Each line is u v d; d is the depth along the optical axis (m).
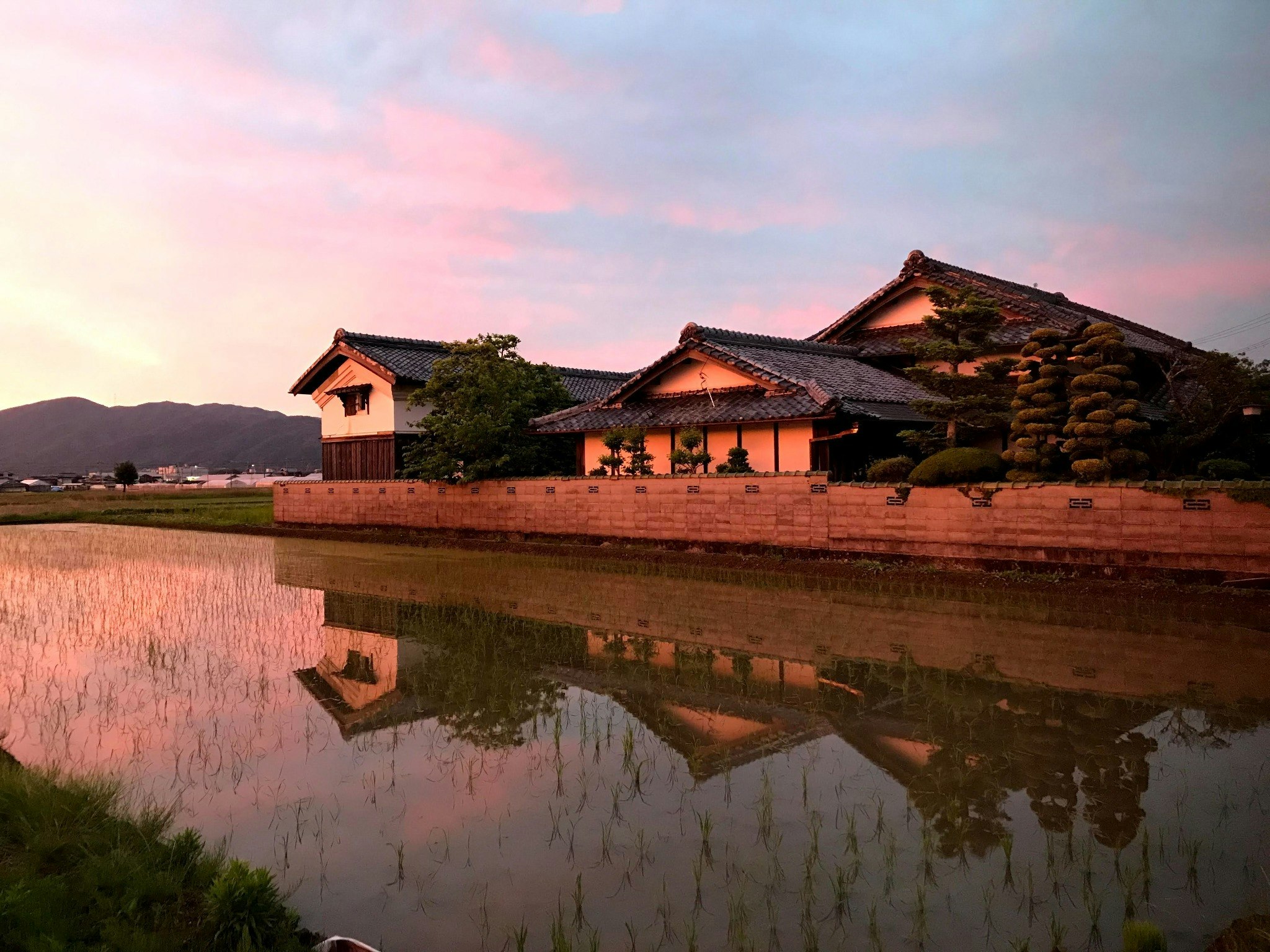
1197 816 6.19
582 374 40.28
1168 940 4.70
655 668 10.56
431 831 6.21
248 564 21.42
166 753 7.83
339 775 7.28
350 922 5.05
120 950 4.46
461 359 26.19
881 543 17.09
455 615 14.11
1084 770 7.07
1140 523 13.87
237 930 4.66
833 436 20.64
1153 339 29.59
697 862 5.69
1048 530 14.90
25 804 6.05
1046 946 4.69
